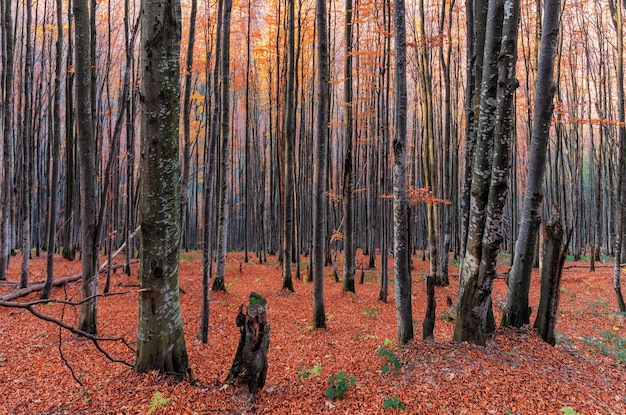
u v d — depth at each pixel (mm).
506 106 4742
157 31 4055
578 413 3596
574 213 20797
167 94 4156
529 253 6180
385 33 9727
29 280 11180
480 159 5055
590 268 15375
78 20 5992
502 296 10789
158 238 4277
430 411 3768
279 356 6340
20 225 19609
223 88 10945
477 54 6629
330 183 19828
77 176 15680
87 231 6469
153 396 3982
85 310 6598
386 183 11125
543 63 5824
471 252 5203
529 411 3730
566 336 6820
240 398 4047
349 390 4422
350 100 11898
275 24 16469
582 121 10492
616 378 4887
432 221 13195
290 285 12086
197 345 6414
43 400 4184
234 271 16297
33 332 6859
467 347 5062
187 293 11375
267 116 27141
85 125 6137
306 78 20500
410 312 5570
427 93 12953
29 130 13344
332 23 20516
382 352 5133
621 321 8250
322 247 8039
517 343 5488
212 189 6527
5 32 10953
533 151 6059
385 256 11172
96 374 4914
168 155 4227
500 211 4867
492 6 4918
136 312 8695
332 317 9180
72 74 13352
